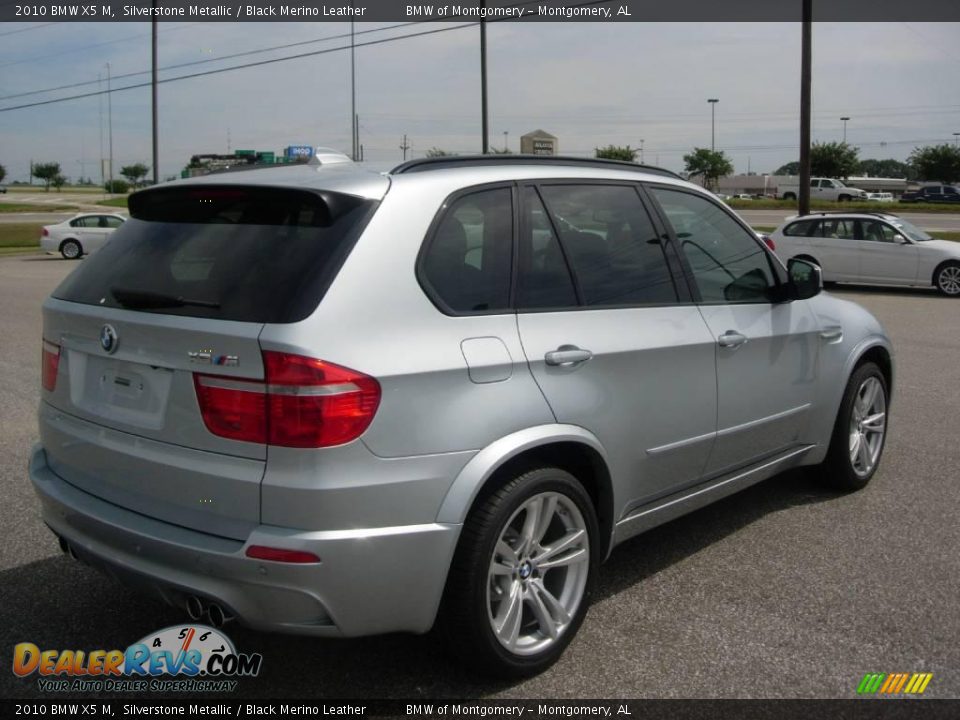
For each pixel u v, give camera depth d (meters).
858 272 17.91
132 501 3.11
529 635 3.37
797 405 4.74
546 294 3.45
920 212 53.22
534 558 3.32
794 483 5.58
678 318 3.94
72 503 3.23
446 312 3.08
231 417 2.82
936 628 3.68
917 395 8.04
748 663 3.41
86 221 30.78
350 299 2.86
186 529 2.93
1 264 27.50
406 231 3.08
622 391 3.60
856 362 5.18
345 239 2.95
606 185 3.91
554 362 3.31
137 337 3.06
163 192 3.41
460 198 3.30
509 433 3.14
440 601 3.06
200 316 2.91
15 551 4.52
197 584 2.87
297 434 2.72
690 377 3.95
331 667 3.42
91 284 3.38
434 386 2.96
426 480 2.92
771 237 18.94
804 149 25.34
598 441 3.49
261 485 2.76
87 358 3.32
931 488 5.46
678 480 4.03
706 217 4.39
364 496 2.80
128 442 3.11
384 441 2.83
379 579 2.85
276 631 2.84
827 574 4.21
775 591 4.03
